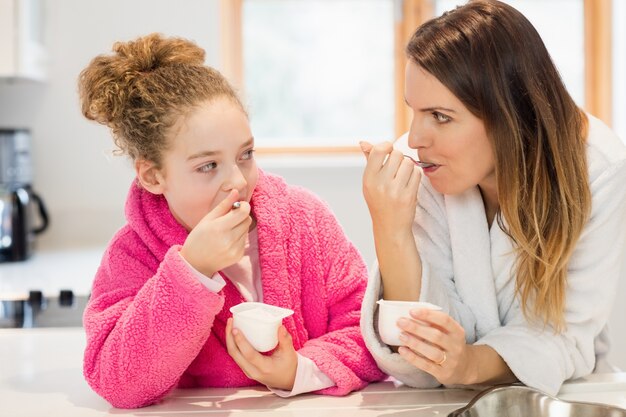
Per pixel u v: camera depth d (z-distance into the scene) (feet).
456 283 4.07
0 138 8.98
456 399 3.50
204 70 3.57
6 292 6.80
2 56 8.96
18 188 8.79
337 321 3.99
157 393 3.37
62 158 10.00
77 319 5.76
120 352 3.30
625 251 7.04
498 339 3.67
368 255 10.00
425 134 3.55
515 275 3.96
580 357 3.74
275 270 3.84
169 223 3.75
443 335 3.27
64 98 9.95
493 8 3.65
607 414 3.01
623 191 3.83
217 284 3.27
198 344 3.37
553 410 3.08
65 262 8.61
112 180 10.03
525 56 3.61
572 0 10.63
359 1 10.66
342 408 3.34
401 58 10.58
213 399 3.50
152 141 3.46
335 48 10.74
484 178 3.92
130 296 3.63
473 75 3.45
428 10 10.45
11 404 3.38
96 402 3.42
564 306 3.76
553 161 3.72
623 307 7.08
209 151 3.39
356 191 9.98
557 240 3.71
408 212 3.66
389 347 3.69
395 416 3.22
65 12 9.87
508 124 3.54
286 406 3.37
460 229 4.01
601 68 10.52
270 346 3.34
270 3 10.65
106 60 3.66
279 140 10.79
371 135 10.82
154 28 9.92
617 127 10.22
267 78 10.76
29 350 4.30
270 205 3.92
